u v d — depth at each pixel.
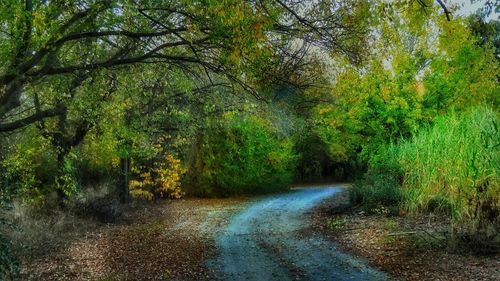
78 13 7.22
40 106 12.29
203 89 16.81
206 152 26.70
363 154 19.88
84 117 12.41
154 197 23.84
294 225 14.81
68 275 9.29
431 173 12.79
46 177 16.09
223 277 8.73
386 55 7.93
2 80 7.33
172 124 21.27
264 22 6.04
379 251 9.91
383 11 7.00
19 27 6.91
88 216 16.25
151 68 10.80
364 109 18.23
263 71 7.37
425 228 11.39
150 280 8.72
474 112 12.60
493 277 7.29
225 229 14.73
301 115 29.09
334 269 8.84
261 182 29.11
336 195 25.33
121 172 20.86
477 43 14.62
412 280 7.65
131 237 13.76
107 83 12.22
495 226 9.24
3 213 12.58
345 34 7.70
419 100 17.50
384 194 15.65
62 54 9.39
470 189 9.88
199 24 6.88
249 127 26.78
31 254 10.87
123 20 7.05
